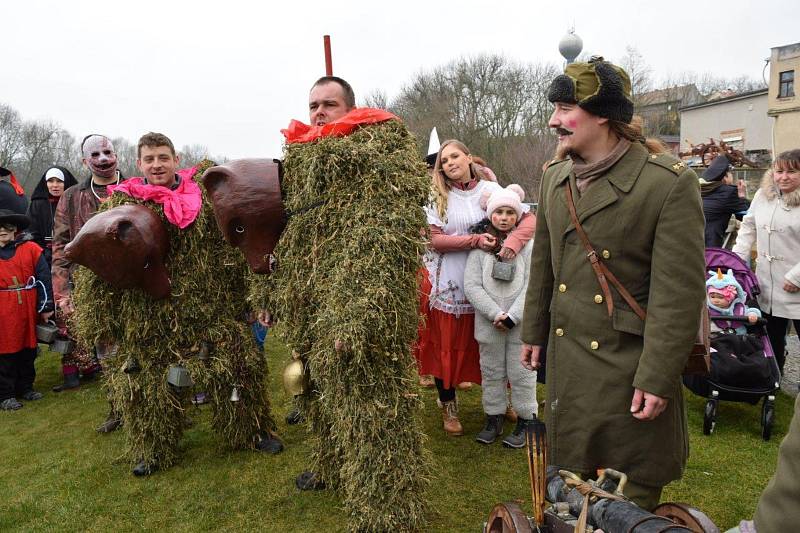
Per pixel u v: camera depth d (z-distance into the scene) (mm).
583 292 1986
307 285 2516
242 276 3262
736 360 3551
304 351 2729
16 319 4699
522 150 27047
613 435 1928
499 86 29547
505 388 3629
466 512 2820
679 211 1797
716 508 2803
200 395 4504
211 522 2814
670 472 1920
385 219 2316
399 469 2449
